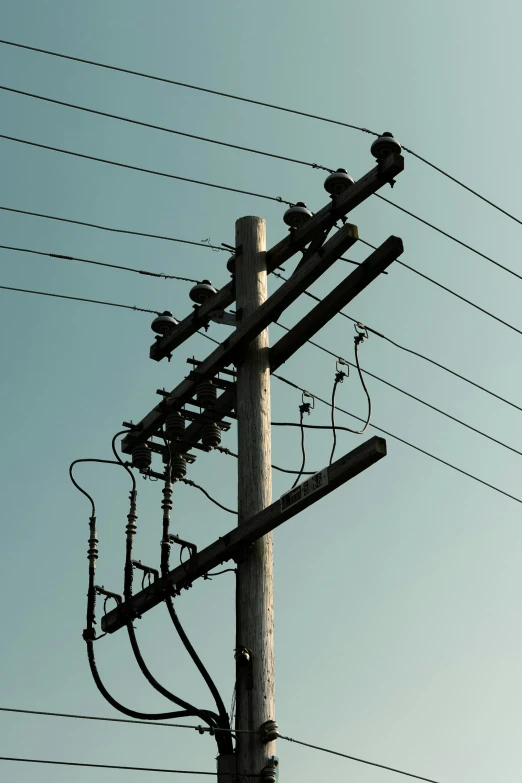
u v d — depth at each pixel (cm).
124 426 1289
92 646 1162
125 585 1177
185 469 1287
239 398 1177
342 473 1001
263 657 1048
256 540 1100
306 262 1144
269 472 1139
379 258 1091
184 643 1104
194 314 1285
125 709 1101
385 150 1112
